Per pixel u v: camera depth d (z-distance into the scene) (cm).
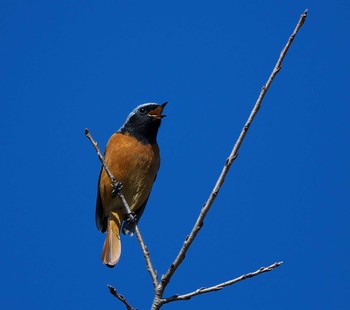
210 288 621
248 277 627
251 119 641
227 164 637
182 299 620
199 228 629
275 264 630
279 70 645
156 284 636
